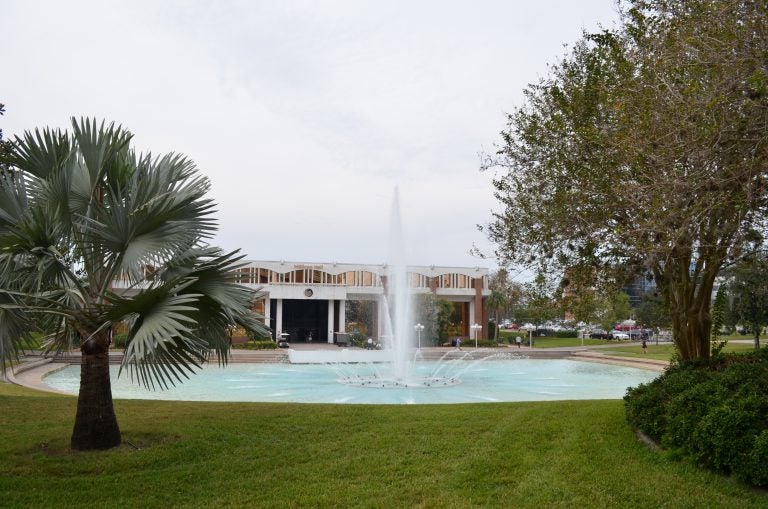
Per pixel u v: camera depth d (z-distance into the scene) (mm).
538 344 51406
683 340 10273
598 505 5707
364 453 7707
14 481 6426
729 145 6543
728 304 28703
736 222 7270
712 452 6465
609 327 52375
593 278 9398
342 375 24078
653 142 6754
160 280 8055
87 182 8086
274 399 16391
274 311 52688
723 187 6699
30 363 24328
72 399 12406
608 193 8070
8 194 7492
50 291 7801
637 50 8844
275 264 48562
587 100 9133
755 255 8461
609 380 23656
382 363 31859
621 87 7988
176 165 8500
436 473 6852
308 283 49062
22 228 6938
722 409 6527
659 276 10148
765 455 5770
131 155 8672
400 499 5996
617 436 8352
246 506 5789
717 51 6383
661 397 8211
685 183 6359
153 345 6285
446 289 51531
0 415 10156
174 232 7453
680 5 7645
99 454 7492
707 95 6430
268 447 8000
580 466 6980
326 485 6426
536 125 10031
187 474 6777
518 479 6594
